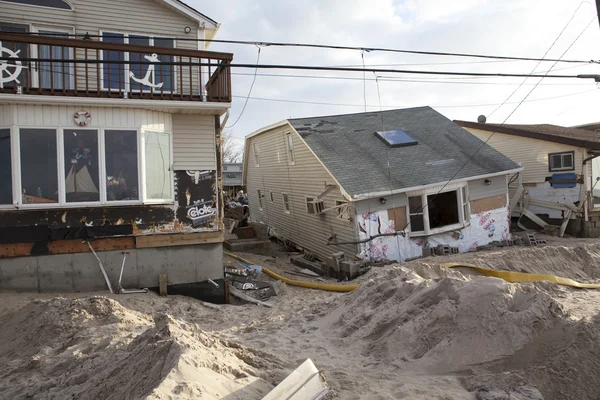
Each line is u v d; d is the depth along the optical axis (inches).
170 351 171.6
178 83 469.4
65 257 406.6
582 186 828.6
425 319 249.0
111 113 410.9
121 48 394.6
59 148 395.2
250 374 188.2
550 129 1027.9
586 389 189.0
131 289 426.3
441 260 565.9
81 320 290.8
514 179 861.2
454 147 783.7
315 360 241.6
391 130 824.9
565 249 543.2
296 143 797.9
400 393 188.1
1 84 376.2
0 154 387.2
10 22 433.1
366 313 296.0
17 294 390.3
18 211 391.9
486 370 207.6
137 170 419.5
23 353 273.4
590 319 217.8
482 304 236.2
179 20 487.2
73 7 451.2
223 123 464.1
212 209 456.8
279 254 799.1
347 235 650.8
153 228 432.8
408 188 645.3
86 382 193.0
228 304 449.4
